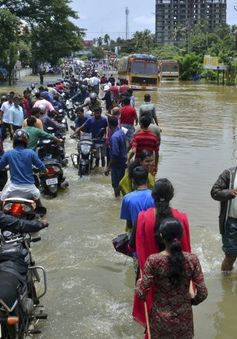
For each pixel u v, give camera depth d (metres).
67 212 9.49
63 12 62.53
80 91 22.12
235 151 15.80
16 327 4.54
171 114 26.81
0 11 53.66
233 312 5.91
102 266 7.07
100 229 8.57
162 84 64.56
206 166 13.51
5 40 54.62
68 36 64.25
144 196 5.62
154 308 4.16
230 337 5.40
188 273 4.09
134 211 5.58
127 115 13.34
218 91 48.62
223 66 62.91
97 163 13.36
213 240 8.09
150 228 4.70
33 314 5.34
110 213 9.45
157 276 4.10
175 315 4.09
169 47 125.44
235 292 6.40
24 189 8.01
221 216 6.78
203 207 9.82
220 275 6.86
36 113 11.10
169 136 18.94
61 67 99.81
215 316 5.82
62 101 20.92
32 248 7.73
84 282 6.58
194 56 77.81
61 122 16.03
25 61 81.25
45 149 11.27
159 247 4.69
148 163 6.90
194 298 4.13
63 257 7.38
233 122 23.27
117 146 10.16
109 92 24.16
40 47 63.66
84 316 5.71
